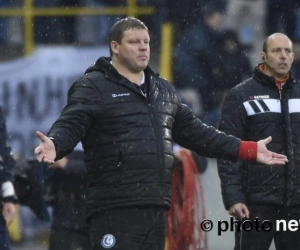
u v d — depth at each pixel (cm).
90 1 4175
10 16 4116
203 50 4222
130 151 2108
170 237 2939
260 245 2619
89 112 2112
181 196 2945
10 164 2680
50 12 4134
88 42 4128
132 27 2162
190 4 4216
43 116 3928
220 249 3394
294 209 2608
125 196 2102
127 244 2102
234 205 2600
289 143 2605
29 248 3697
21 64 3969
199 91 4197
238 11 4294
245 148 2222
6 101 3928
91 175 2147
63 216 2698
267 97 2634
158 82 2198
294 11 4394
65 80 3969
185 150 2969
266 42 2670
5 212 2672
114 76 2148
